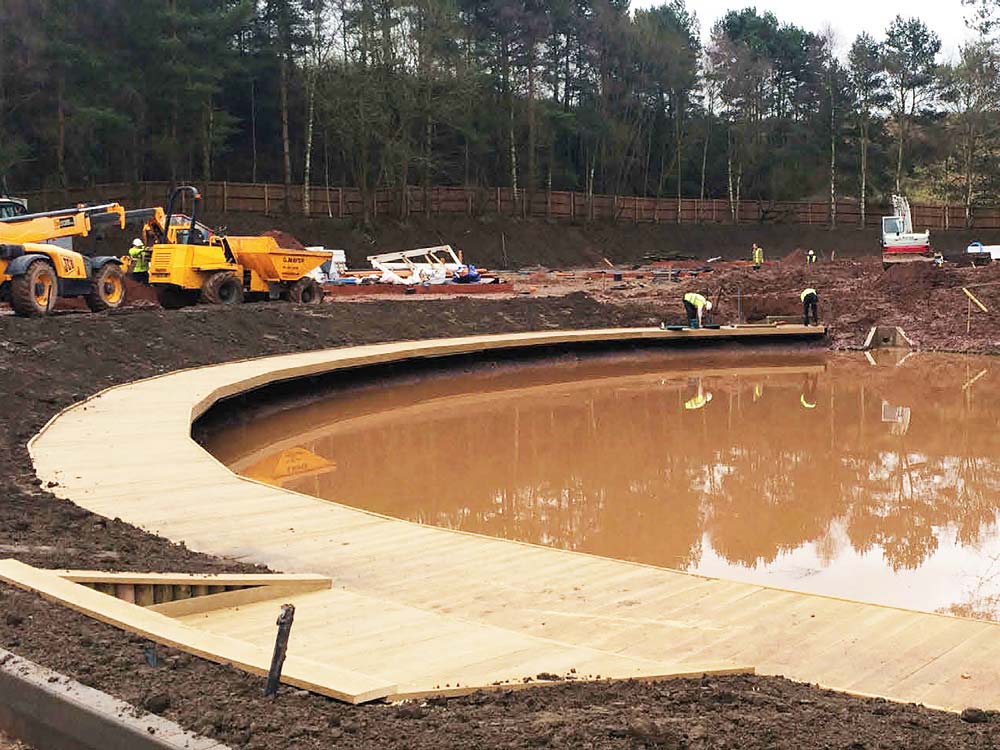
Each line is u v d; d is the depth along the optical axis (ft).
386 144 143.43
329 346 67.31
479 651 16.25
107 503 27.43
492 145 167.32
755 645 18.10
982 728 12.51
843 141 205.67
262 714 11.55
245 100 149.28
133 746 10.77
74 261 59.98
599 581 22.00
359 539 24.97
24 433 36.40
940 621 19.27
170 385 48.06
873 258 128.36
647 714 12.35
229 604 19.17
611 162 181.57
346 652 16.20
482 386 65.26
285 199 137.39
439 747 10.72
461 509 35.99
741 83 194.90
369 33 139.74
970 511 35.42
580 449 46.16
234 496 28.60
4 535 22.03
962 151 198.90
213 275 70.44
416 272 105.09
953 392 63.26
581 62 181.98
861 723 12.43
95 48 116.67
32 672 12.25
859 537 32.45
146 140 127.13
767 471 41.68
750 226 184.96
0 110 108.99
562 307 90.17
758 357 82.28
